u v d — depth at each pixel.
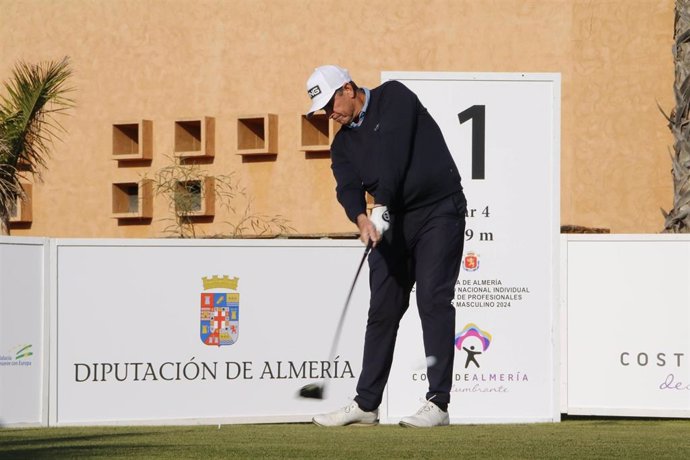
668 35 37.59
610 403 17.83
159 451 9.79
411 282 12.73
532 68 38.66
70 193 44.62
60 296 16.86
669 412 17.72
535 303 16.91
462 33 39.34
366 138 12.27
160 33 43.41
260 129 42.38
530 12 38.66
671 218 27.81
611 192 37.88
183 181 41.25
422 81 16.64
